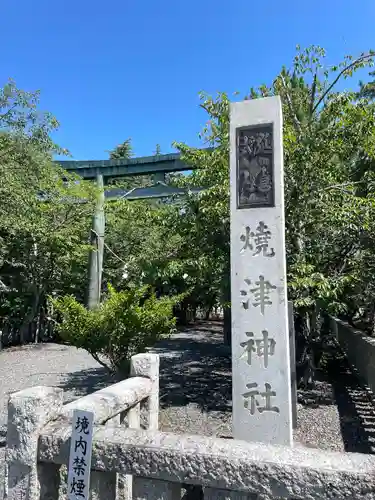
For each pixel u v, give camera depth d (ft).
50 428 7.27
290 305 13.37
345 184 20.44
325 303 20.77
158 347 39.17
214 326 62.59
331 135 19.39
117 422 10.19
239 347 11.75
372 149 20.38
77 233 42.57
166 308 19.13
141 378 11.92
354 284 21.77
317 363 25.07
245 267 12.03
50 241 39.93
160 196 40.70
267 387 11.34
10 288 40.78
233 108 12.67
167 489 6.49
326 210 19.71
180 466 6.21
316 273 19.13
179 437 6.64
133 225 45.75
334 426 17.33
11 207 34.86
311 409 19.56
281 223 11.88
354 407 19.84
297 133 19.97
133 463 6.46
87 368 29.73
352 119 19.85
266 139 12.26
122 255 47.29
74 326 18.08
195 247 22.21
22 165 35.55
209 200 20.11
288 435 11.00
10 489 7.16
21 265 40.24
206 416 18.37
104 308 18.49
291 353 13.14
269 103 12.36
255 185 12.25
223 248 21.22
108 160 44.14
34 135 38.91
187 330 56.34
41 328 45.11
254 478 5.85
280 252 11.78
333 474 5.51
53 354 36.40
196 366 29.66
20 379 26.50
